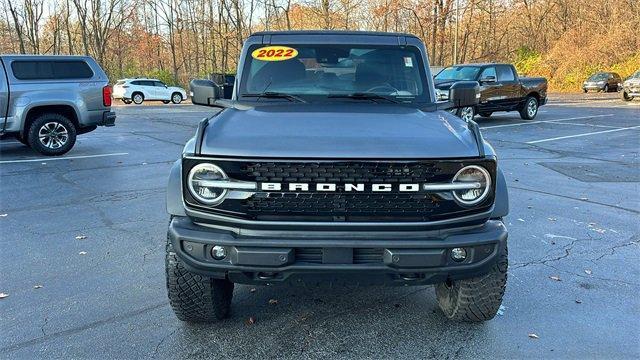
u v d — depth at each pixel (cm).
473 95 438
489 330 367
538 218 641
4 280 448
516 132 1512
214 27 5062
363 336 359
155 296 418
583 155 1118
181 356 334
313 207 293
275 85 431
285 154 289
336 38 450
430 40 4262
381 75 438
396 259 291
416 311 396
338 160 287
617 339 356
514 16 5269
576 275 464
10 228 591
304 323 377
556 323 378
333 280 303
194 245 303
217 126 331
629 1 4406
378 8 4197
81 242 545
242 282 311
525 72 4762
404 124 338
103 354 335
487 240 302
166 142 1317
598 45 4394
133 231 582
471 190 301
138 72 4912
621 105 2580
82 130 1149
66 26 5075
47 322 376
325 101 414
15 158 1051
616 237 570
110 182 831
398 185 292
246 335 360
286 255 291
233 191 296
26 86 1047
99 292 425
